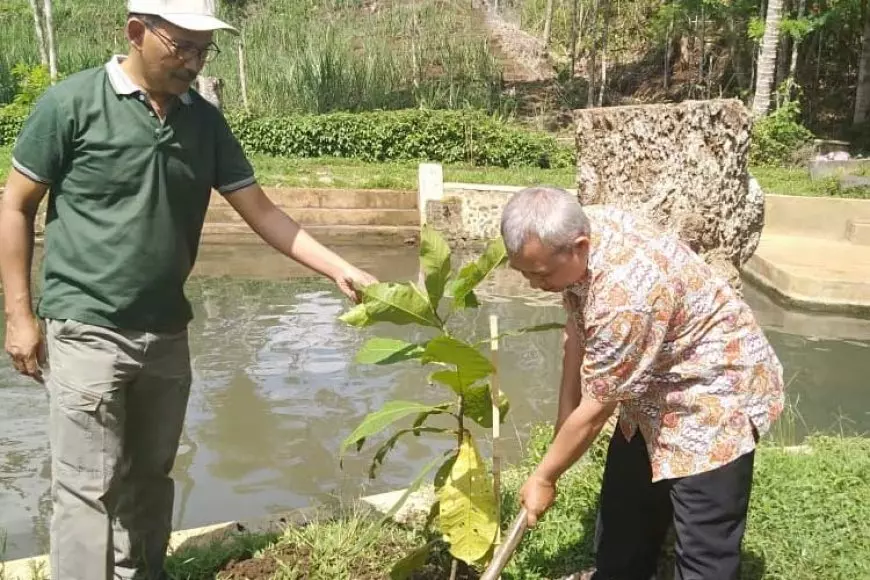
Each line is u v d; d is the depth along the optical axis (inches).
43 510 184.4
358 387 260.8
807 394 261.1
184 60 105.7
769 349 106.7
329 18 1066.1
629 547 121.9
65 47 890.7
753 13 796.0
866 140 750.5
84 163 108.3
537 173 656.4
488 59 919.7
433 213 514.3
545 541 136.9
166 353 118.5
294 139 702.5
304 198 539.5
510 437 225.8
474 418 118.5
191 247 119.4
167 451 124.3
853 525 138.7
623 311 94.7
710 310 101.3
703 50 847.7
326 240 532.7
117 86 107.9
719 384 102.7
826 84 868.6
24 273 110.9
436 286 113.9
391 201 546.6
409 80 887.7
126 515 122.8
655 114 153.4
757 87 712.4
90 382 111.4
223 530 144.3
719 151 145.0
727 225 147.2
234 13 1067.3
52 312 111.6
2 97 769.6
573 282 97.4
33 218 111.9
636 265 95.7
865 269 393.4
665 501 119.4
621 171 160.9
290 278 412.2
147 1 103.0
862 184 566.9
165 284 114.7
